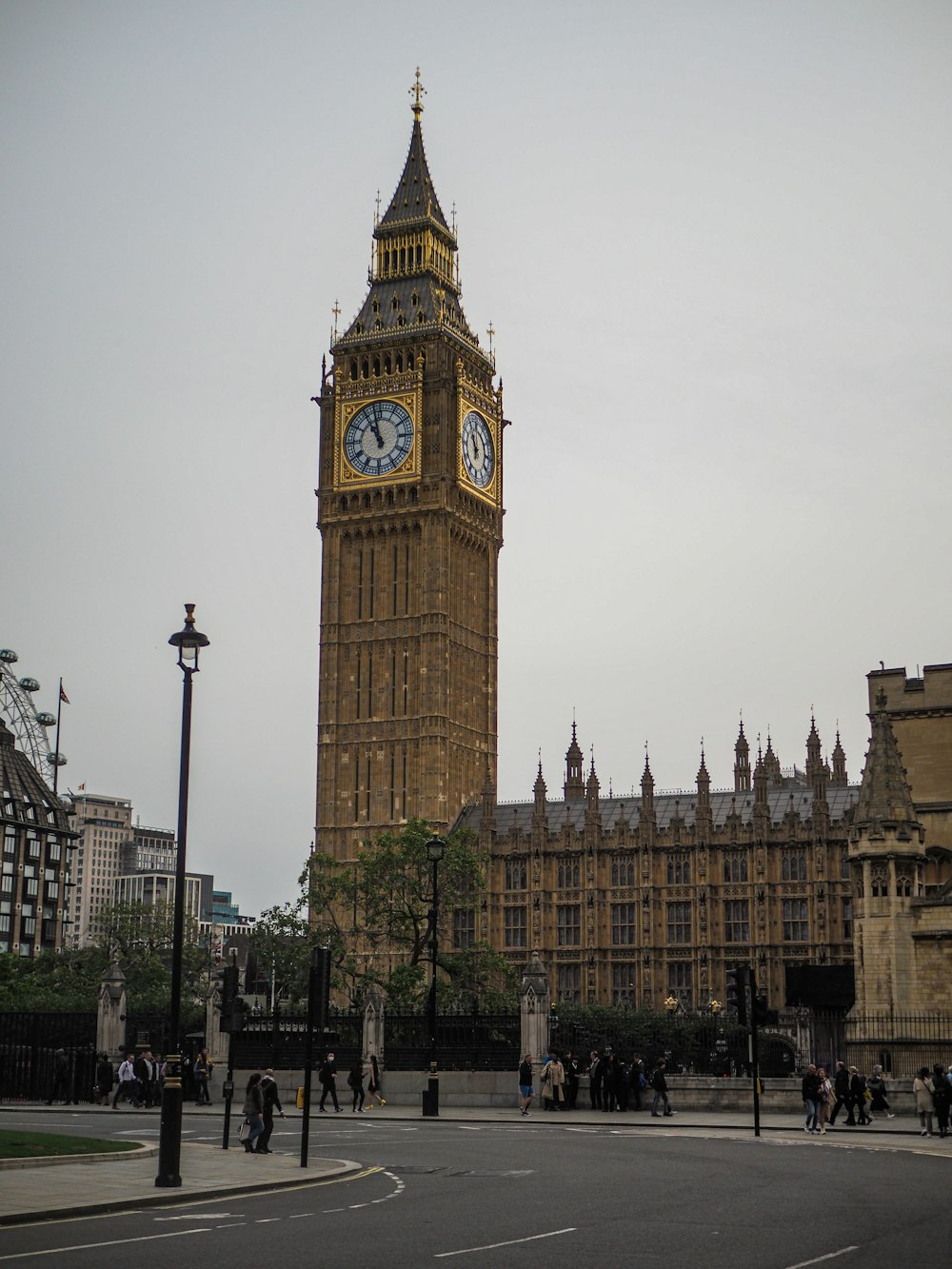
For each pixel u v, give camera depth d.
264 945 116.69
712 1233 28.98
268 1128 46.94
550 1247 27.09
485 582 171.88
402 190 175.88
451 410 166.62
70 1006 135.00
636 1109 72.19
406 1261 25.33
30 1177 37.94
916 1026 74.94
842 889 137.12
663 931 143.75
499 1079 76.50
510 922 150.62
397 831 157.88
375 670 163.12
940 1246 27.45
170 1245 27.23
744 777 157.75
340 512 167.00
